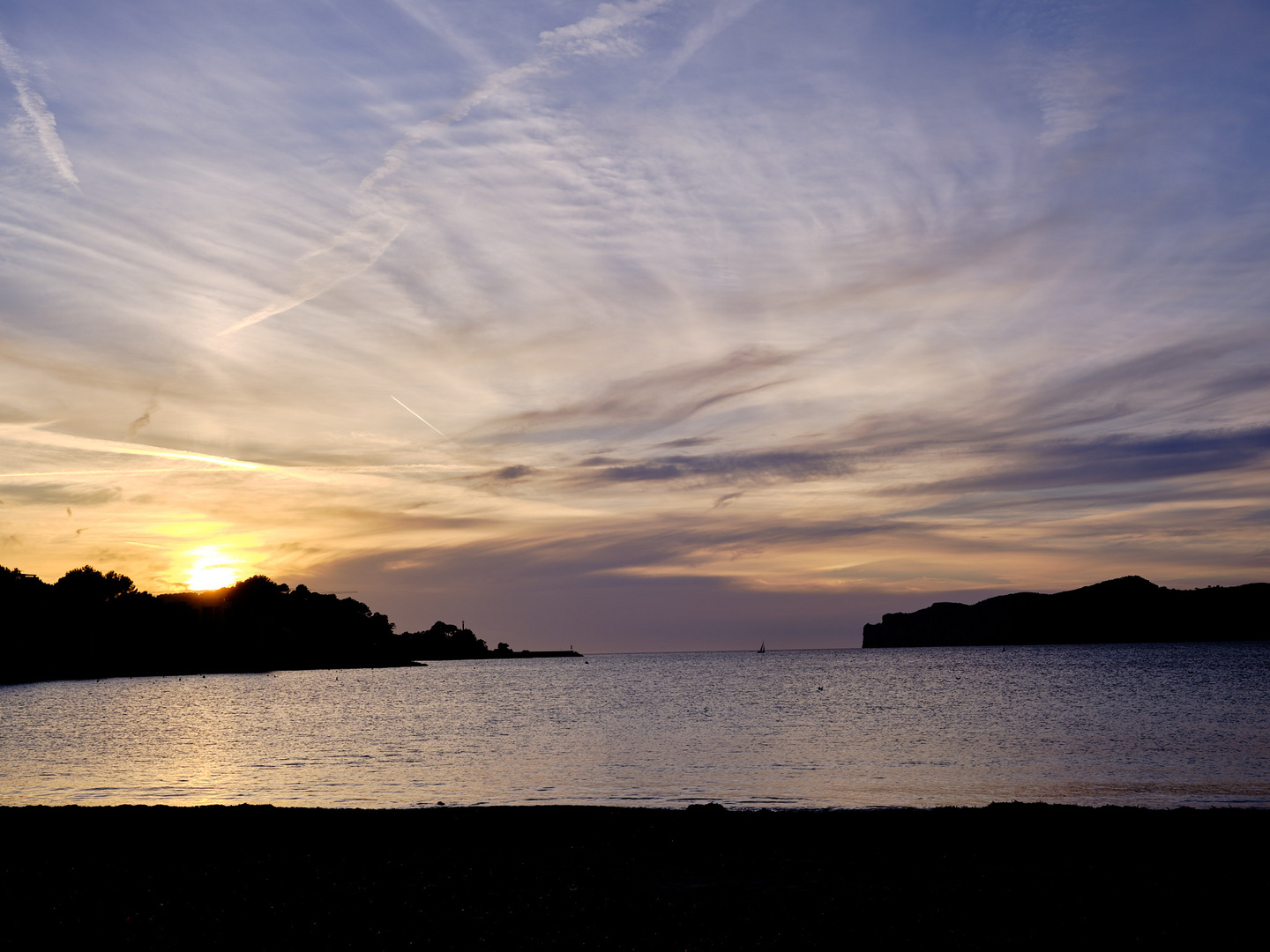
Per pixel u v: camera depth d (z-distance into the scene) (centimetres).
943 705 9619
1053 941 1564
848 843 2347
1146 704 8812
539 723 8019
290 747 5934
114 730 7738
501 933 1627
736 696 12425
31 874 2084
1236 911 1709
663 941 1579
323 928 1661
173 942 1587
